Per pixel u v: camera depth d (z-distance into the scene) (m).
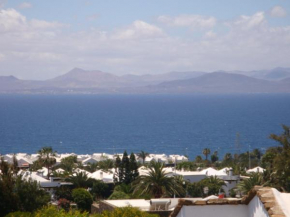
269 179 68.56
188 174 93.12
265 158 69.69
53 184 80.62
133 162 88.12
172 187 72.88
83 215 30.78
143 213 31.88
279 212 12.70
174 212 15.09
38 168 119.94
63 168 125.75
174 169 99.75
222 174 99.69
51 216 29.73
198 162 162.75
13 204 37.91
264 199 13.34
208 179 85.88
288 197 13.46
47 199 40.88
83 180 86.31
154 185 72.44
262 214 13.55
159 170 73.25
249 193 14.18
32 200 39.19
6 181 38.31
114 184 86.94
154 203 46.81
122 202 50.31
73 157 153.38
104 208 50.78
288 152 61.47
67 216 30.19
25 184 39.88
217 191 80.69
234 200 14.65
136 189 72.81
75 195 67.06
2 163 40.81
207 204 14.66
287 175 60.78
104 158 159.00
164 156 164.38
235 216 14.62
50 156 130.00
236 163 150.50
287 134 64.75
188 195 80.12
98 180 89.38
